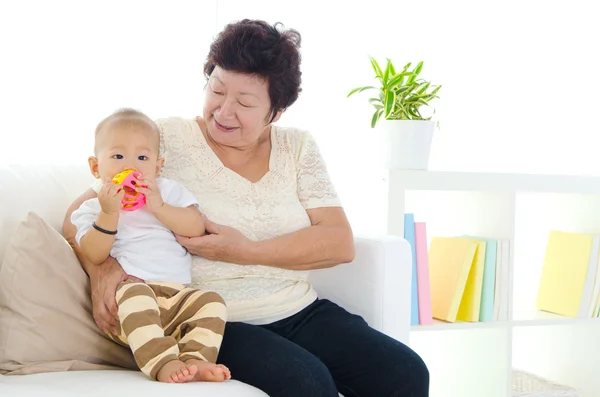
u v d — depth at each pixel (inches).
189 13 103.1
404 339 78.8
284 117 111.5
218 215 71.5
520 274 127.7
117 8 99.3
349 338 69.1
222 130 71.9
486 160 124.3
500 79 125.0
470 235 109.0
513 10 125.2
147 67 100.9
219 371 58.7
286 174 76.2
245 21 72.7
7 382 57.9
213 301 64.9
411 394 65.6
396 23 118.0
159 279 66.4
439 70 121.3
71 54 96.7
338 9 114.0
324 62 113.3
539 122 127.2
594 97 129.0
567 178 104.3
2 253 66.5
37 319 62.7
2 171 70.3
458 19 122.1
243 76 70.3
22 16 94.0
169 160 72.9
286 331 71.7
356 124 114.3
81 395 52.8
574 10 128.6
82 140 97.1
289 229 74.4
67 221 69.3
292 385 59.6
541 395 103.7
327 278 82.4
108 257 66.3
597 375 112.4
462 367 108.8
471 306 101.1
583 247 109.9
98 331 65.3
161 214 66.1
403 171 95.7
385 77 99.4
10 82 93.5
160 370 58.2
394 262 77.9
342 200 113.0
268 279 72.7
